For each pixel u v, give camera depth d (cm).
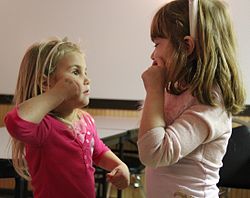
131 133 245
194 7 101
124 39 354
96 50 359
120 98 355
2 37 373
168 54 104
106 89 358
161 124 98
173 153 95
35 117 90
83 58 107
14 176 159
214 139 102
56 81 102
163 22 105
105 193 264
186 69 101
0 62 374
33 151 101
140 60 352
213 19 102
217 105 100
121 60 355
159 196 104
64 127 104
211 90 100
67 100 103
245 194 315
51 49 104
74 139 105
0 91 373
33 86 102
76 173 103
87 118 118
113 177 113
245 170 208
